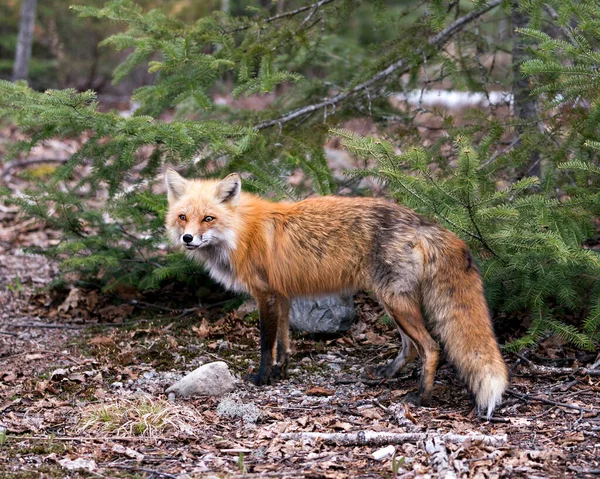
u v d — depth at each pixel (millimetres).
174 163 12586
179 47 12234
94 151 12586
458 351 8844
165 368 11008
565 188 10906
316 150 12789
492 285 10734
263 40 13188
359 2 13812
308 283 9977
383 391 9906
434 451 7680
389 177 9906
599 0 10938
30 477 7461
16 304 14016
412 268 9148
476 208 9898
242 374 10773
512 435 8289
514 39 13953
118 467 7676
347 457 7820
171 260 12961
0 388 10125
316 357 11453
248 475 7309
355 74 15000
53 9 31141
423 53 13508
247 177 12461
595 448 7848
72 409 9359
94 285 14164
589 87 10445
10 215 18891
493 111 14164
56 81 31609
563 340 11031
